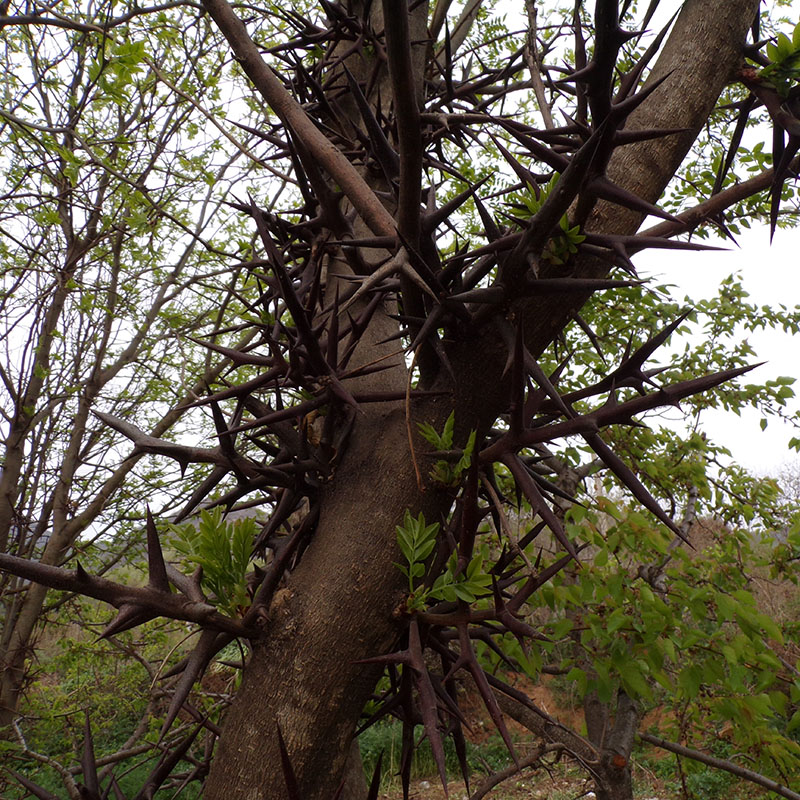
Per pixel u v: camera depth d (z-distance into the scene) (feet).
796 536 9.37
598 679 6.63
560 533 3.09
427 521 3.78
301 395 4.26
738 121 4.28
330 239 4.93
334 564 3.64
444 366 3.84
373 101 6.32
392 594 3.60
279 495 4.60
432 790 30.19
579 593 6.60
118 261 14.47
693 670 6.60
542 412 4.07
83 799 3.54
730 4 3.95
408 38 2.55
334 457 3.87
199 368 16.79
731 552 9.64
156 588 3.26
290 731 3.39
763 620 6.57
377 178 5.64
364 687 3.56
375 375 4.53
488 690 3.16
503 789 27.91
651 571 8.90
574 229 3.18
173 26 12.03
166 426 15.17
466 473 3.58
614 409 3.23
